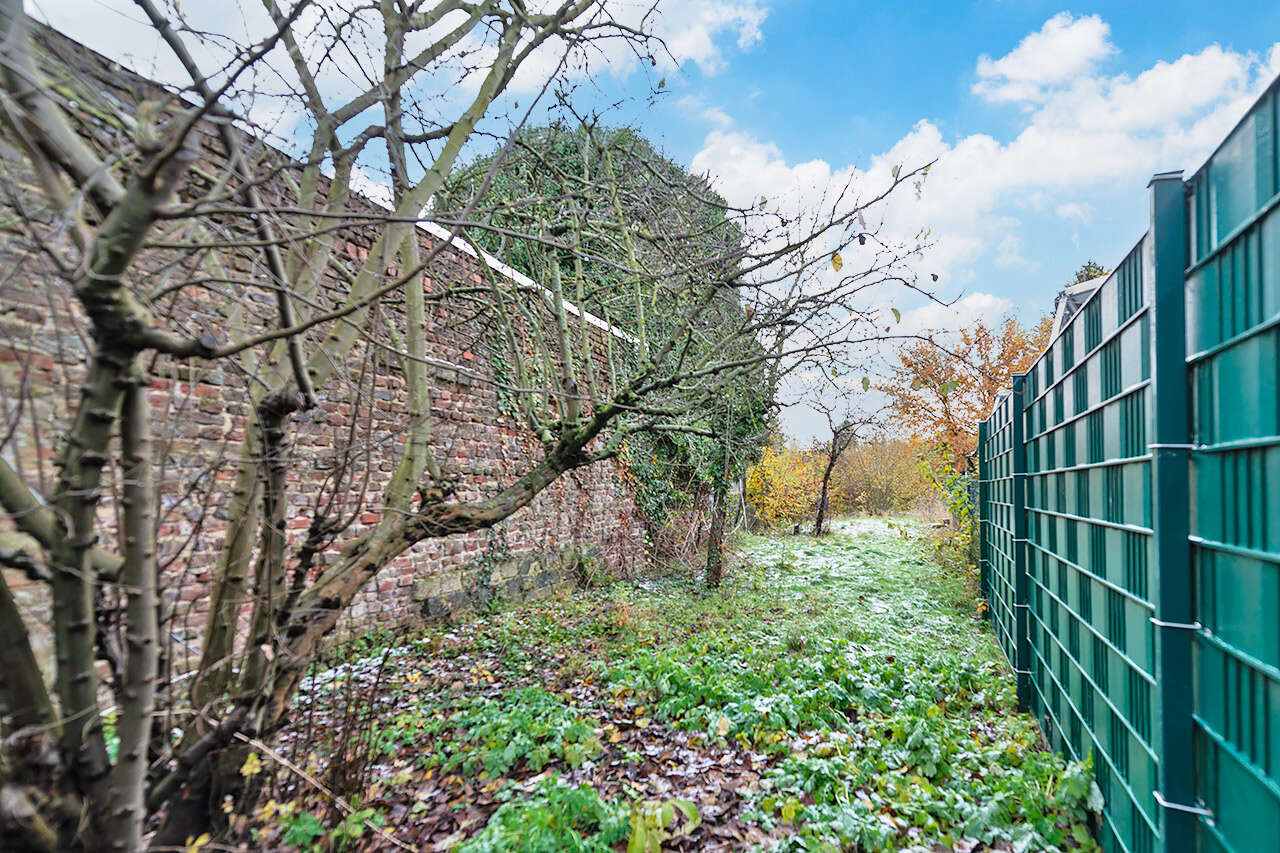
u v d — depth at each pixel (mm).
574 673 5500
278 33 1569
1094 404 3031
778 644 6582
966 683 5496
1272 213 1560
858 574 11766
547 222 4949
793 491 20188
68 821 1666
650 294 6141
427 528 3264
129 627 1678
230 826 2395
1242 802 1745
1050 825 2986
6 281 1695
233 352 1779
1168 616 2066
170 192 1539
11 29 1491
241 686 2436
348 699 3371
